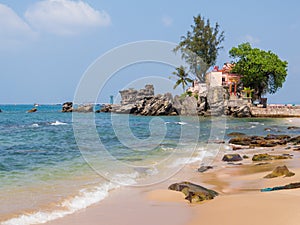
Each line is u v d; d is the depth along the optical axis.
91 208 9.70
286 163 16.84
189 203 10.12
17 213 9.05
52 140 28.38
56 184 12.36
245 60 70.12
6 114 82.50
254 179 13.35
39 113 88.19
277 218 8.01
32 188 11.70
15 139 29.27
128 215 9.05
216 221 8.26
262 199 9.58
